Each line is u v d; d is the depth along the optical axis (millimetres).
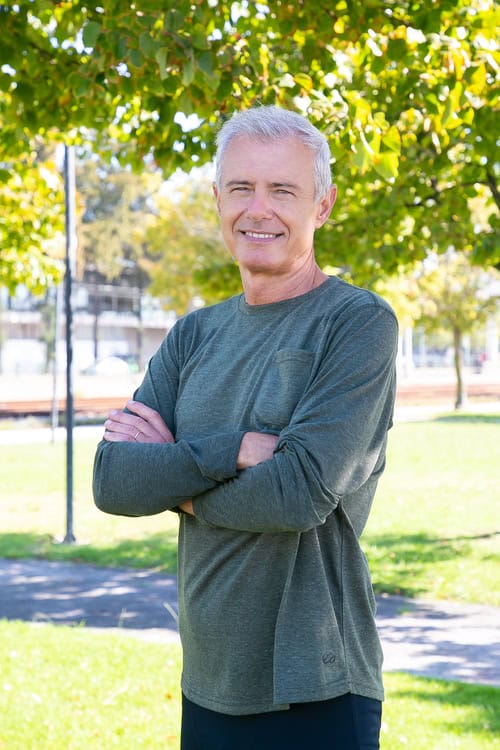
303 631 2109
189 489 2184
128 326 66375
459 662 6613
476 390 48656
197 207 31297
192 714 2268
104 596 8906
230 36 5082
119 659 6449
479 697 5582
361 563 2227
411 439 24562
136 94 5090
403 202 8820
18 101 5414
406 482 16812
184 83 4113
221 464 2146
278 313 2338
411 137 6551
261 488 2072
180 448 2215
